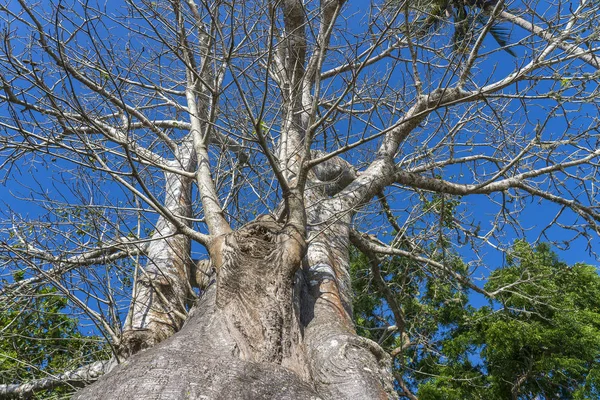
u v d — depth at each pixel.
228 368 2.77
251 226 4.25
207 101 6.85
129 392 2.50
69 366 6.71
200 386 2.55
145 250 6.86
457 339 12.96
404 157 7.53
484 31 6.04
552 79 6.03
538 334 12.20
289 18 6.58
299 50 6.55
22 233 6.29
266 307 3.63
